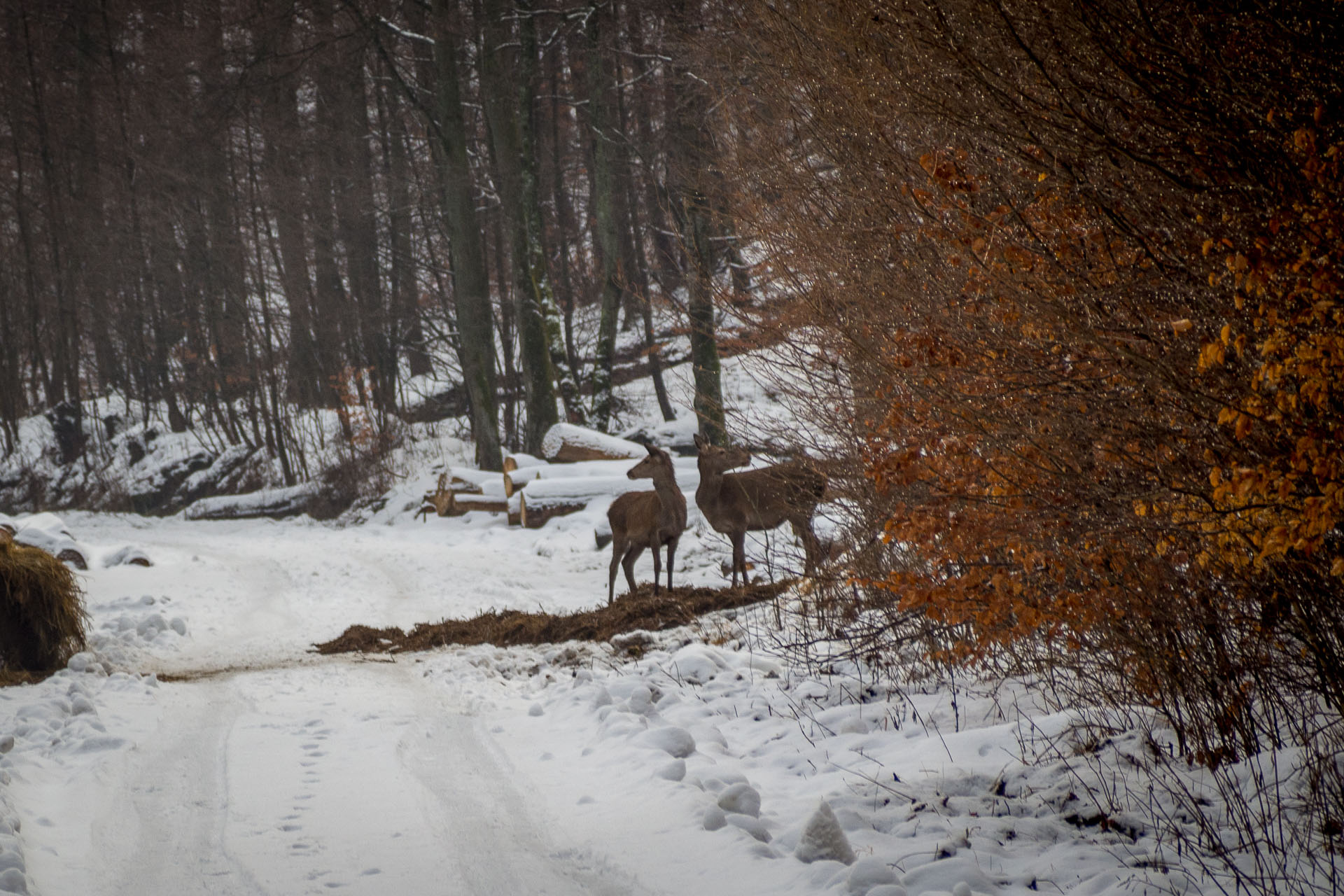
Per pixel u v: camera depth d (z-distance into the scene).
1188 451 4.26
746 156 8.53
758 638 9.31
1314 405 3.80
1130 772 5.03
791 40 7.19
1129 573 4.85
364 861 4.77
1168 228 4.41
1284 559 4.11
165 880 4.57
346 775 6.27
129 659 11.03
